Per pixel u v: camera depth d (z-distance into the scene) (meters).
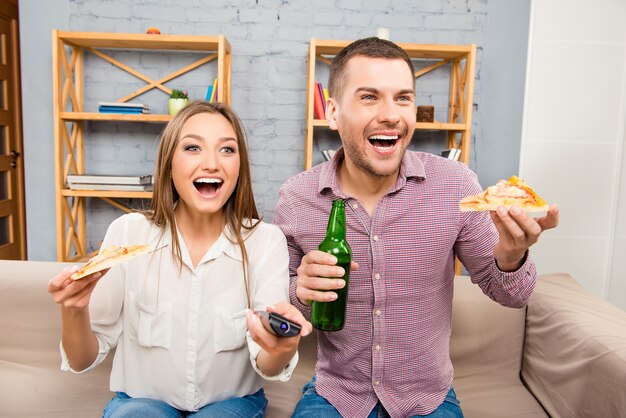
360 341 1.26
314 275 1.01
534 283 1.15
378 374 1.25
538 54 2.80
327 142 3.13
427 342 1.25
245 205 1.24
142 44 2.84
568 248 2.90
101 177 2.80
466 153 2.83
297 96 3.10
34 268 1.76
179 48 2.94
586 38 2.81
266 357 1.06
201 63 3.02
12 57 4.20
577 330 1.44
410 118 1.15
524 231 0.94
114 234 1.23
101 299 1.16
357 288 1.25
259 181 3.14
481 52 3.08
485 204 0.98
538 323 1.64
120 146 3.08
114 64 3.01
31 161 3.04
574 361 1.41
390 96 1.13
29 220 3.07
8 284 1.71
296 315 0.92
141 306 1.18
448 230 1.23
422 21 3.06
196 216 1.21
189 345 1.17
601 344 1.32
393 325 1.24
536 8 2.78
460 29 3.07
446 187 1.23
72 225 2.92
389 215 1.22
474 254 1.25
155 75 3.04
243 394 1.24
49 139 3.03
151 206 1.28
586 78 2.83
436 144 3.15
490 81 3.10
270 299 1.13
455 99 3.05
